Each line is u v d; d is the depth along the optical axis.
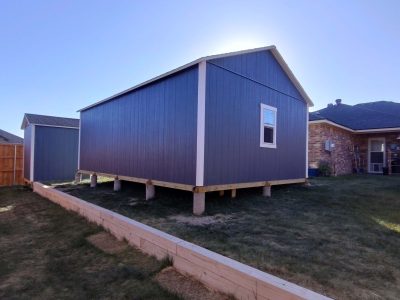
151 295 2.42
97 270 3.00
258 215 4.73
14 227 4.97
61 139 11.44
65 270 3.06
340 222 4.25
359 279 2.39
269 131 7.00
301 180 8.14
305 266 2.65
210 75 5.22
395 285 2.29
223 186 5.41
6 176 11.24
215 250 3.09
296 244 3.28
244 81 6.16
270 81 7.06
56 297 2.52
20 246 3.95
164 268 2.90
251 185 6.20
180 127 5.46
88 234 4.21
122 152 7.48
